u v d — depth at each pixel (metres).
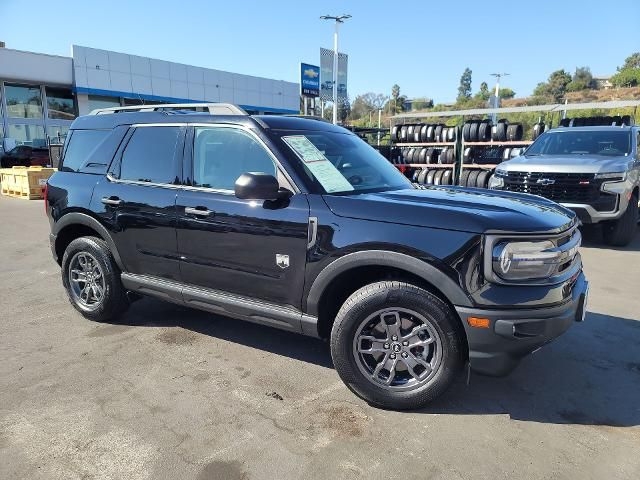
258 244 3.38
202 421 2.96
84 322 4.56
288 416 3.03
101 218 4.25
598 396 3.31
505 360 2.84
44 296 5.32
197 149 3.79
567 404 3.21
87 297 4.55
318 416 3.03
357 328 3.06
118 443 2.74
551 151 8.97
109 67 28.05
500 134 12.84
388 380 3.09
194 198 3.69
